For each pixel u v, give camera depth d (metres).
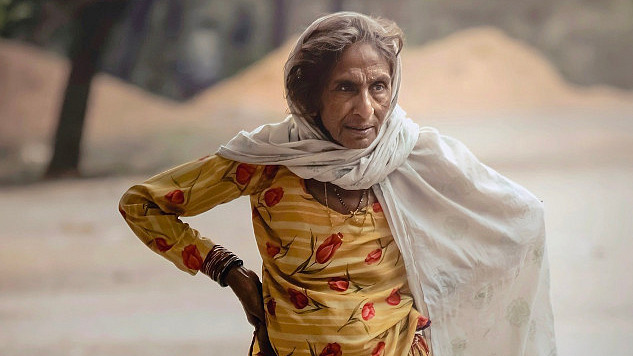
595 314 9.19
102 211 20.03
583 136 27.39
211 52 34.34
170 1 34.25
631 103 33.38
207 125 31.50
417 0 35.81
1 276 13.51
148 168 28.56
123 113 32.03
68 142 28.55
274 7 34.84
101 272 13.42
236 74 34.34
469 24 35.91
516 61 34.78
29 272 13.71
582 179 20.55
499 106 32.62
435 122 30.48
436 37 35.72
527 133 28.06
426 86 33.59
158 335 9.46
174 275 12.80
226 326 9.72
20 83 32.81
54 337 9.68
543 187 19.53
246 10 34.78
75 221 18.67
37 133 31.92
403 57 34.84
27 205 21.50
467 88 33.66
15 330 10.10
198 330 9.59
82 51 29.11
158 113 32.38
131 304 11.14
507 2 35.94
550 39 35.56
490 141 27.05
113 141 30.64
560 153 24.86
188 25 34.34
